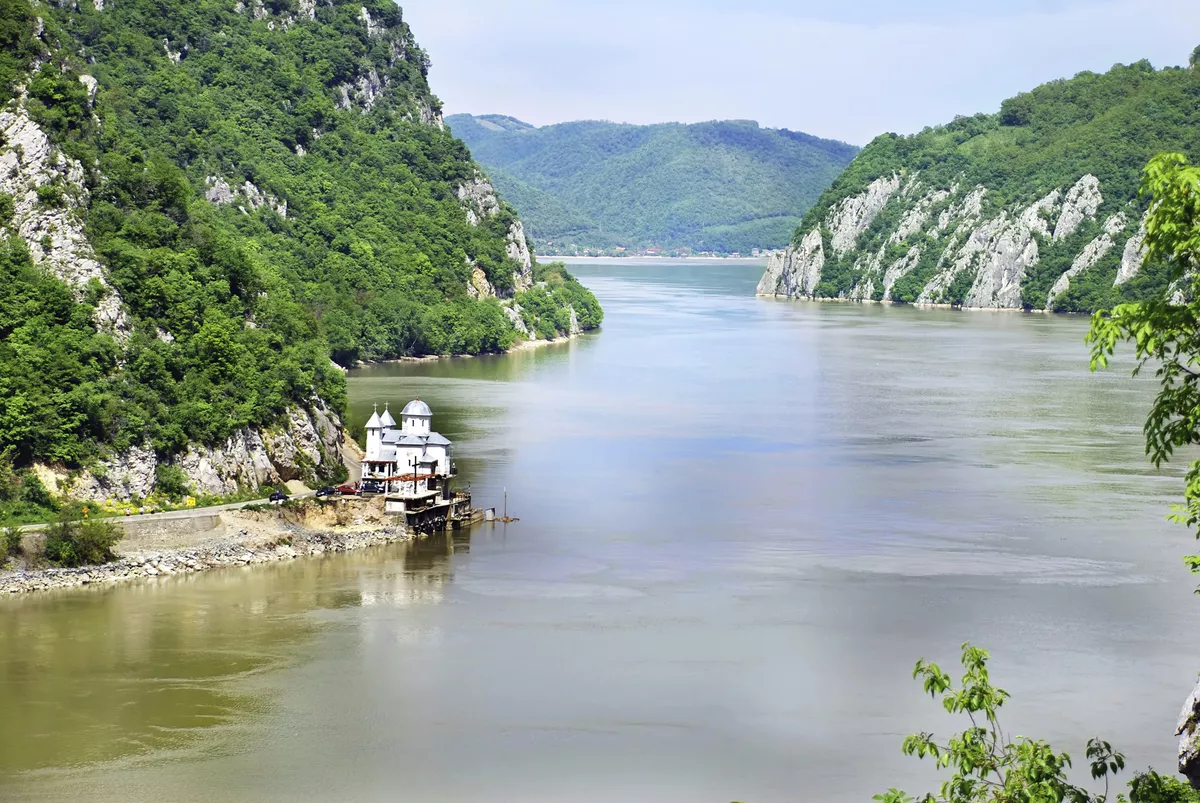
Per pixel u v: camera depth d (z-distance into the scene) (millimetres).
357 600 128750
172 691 104875
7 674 107812
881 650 115062
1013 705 102625
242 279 190625
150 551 138750
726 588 133000
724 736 97875
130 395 154000
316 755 94188
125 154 191250
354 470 181625
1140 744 95812
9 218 163875
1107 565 140625
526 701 103875
